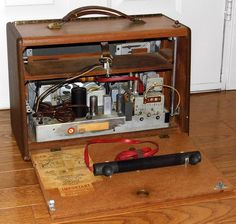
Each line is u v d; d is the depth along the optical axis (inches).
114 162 63.1
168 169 64.9
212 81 95.2
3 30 81.9
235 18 92.1
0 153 71.7
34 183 64.1
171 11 88.5
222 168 68.5
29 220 56.6
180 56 73.0
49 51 72.6
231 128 80.8
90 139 72.2
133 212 57.6
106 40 67.8
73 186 61.1
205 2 89.7
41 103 73.2
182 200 59.7
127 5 86.0
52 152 69.2
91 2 84.2
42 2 82.0
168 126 76.0
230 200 60.2
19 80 65.6
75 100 72.3
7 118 83.2
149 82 74.9
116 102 74.9
